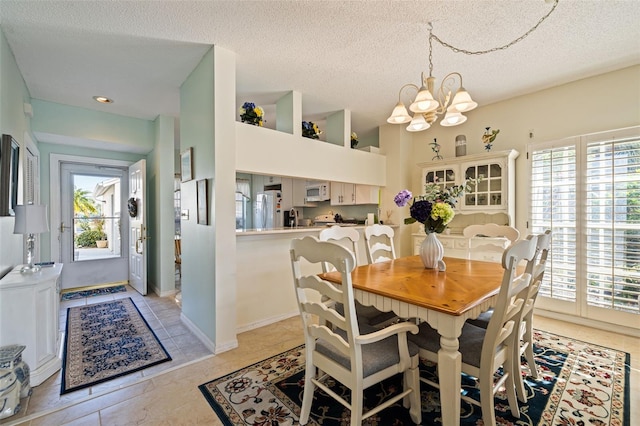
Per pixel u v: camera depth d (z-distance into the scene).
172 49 2.42
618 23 2.08
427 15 2.00
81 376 2.05
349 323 1.27
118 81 2.97
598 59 2.60
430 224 2.14
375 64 2.68
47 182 3.94
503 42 2.32
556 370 2.08
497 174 3.37
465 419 1.60
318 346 1.55
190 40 2.29
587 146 2.90
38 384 1.94
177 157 5.51
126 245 4.82
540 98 3.26
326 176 3.55
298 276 1.55
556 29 2.16
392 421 1.59
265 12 1.96
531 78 2.96
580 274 2.93
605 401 1.74
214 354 2.37
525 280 1.52
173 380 2.00
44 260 3.91
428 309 1.38
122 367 2.17
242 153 2.74
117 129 3.96
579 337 2.64
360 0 1.85
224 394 1.83
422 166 4.02
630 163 2.67
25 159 2.80
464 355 1.50
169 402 1.76
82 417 1.64
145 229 4.09
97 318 3.19
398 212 4.26
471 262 2.45
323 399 1.78
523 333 1.96
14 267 2.33
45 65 2.61
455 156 3.80
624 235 2.69
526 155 3.36
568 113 3.07
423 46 2.38
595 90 2.90
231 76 2.49
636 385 1.90
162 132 4.02
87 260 4.49
